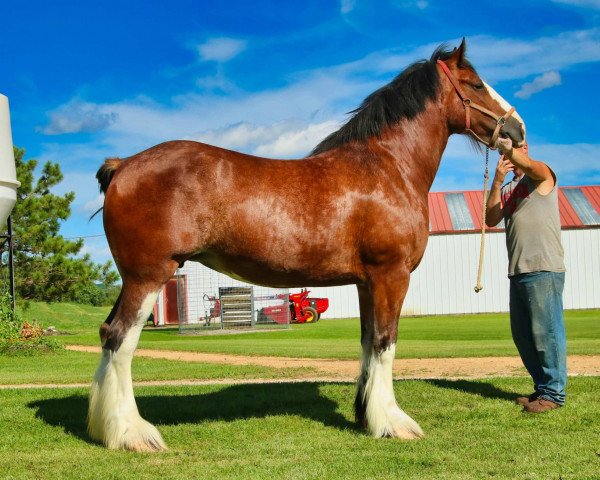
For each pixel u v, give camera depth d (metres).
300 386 8.03
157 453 4.92
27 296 25.92
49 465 4.65
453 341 16.20
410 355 11.78
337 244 5.21
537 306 6.29
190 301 32.84
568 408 6.28
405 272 5.43
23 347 14.71
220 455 4.88
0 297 17.64
